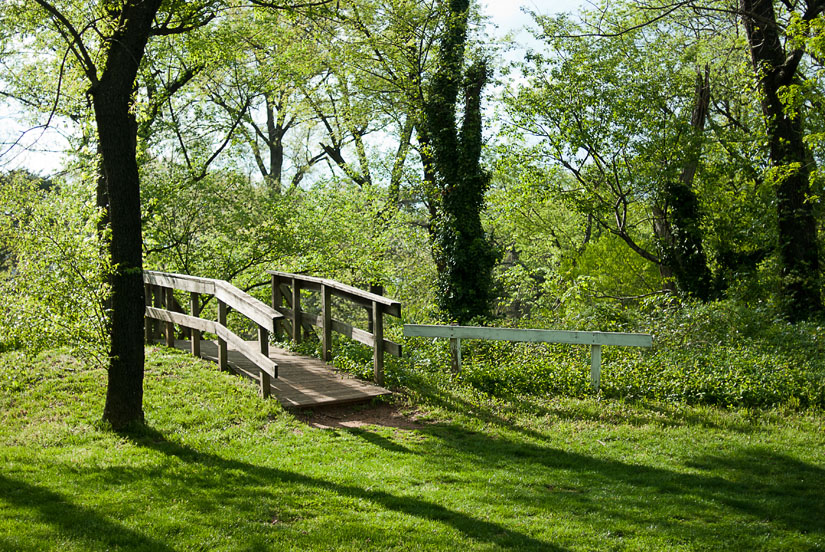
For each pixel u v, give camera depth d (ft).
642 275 92.73
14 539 15.15
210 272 70.59
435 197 66.59
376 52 71.61
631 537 16.62
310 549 15.33
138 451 22.12
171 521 16.49
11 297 24.95
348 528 16.53
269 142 104.42
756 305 59.06
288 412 27.32
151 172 66.03
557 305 92.27
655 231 77.15
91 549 14.88
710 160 73.61
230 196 70.79
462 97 65.46
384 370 32.27
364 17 65.98
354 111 76.07
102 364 24.52
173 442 23.30
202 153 69.46
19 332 24.58
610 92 73.10
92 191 40.47
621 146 73.92
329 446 23.66
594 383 32.12
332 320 35.06
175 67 63.82
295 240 73.00
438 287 65.62
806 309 58.08
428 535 16.34
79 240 26.02
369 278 75.56
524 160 79.20
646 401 30.73
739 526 17.33
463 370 34.47
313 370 33.27
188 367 32.65
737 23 57.06
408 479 20.59
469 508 18.31
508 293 75.36
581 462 22.76
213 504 17.76
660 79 73.92
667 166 69.51
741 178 69.15
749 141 67.41
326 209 78.07
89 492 18.34
